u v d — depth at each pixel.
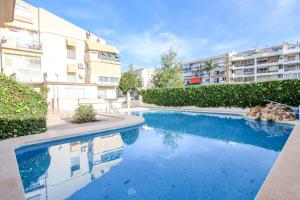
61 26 29.45
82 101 25.89
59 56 29.00
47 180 5.43
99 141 9.87
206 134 11.67
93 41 32.97
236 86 20.97
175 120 17.86
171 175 5.65
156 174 5.72
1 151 6.54
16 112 8.85
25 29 25.64
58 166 6.57
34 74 25.38
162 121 17.34
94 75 32.28
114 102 30.16
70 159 7.26
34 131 9.52
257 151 7.89
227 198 4.31
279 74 57.62
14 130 8.73
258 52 63.47
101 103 27.67
